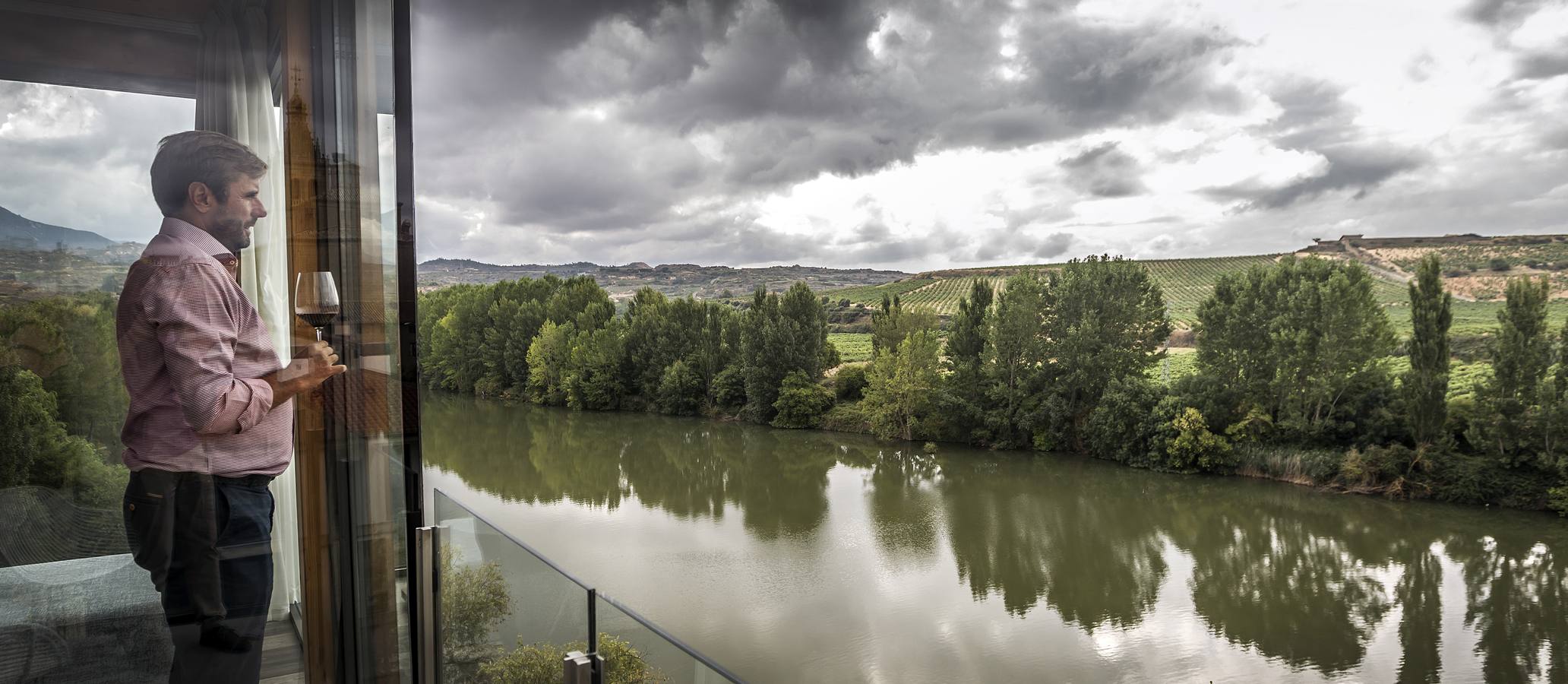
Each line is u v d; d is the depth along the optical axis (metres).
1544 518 26.73
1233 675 19.55
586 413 53.47
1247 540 26.36
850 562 26.64
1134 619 22.23
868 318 65.00
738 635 22.56
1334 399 32.81
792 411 44.97
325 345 1.61
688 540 29.75
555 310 60.62
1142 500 30.27
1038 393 37.75
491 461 42.47
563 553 29.16
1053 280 38.12
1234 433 33.00
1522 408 28.36
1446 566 23.84
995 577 24.98
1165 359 39.19
